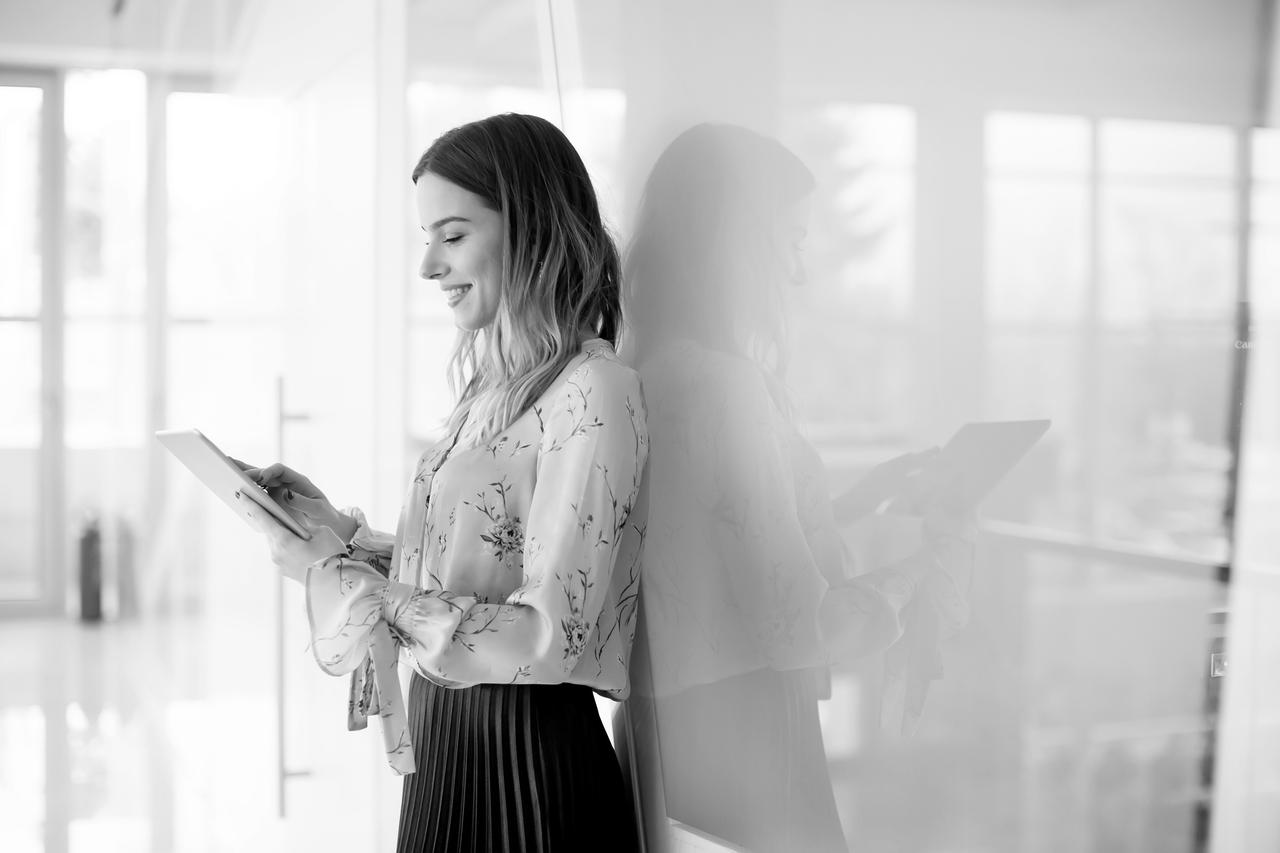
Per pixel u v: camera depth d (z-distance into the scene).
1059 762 0.75
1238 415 0.61
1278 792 0.60
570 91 1.54
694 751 1.29
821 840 1.05
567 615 1.16
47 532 6.11
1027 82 0.74
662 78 1.29
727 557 1.20
